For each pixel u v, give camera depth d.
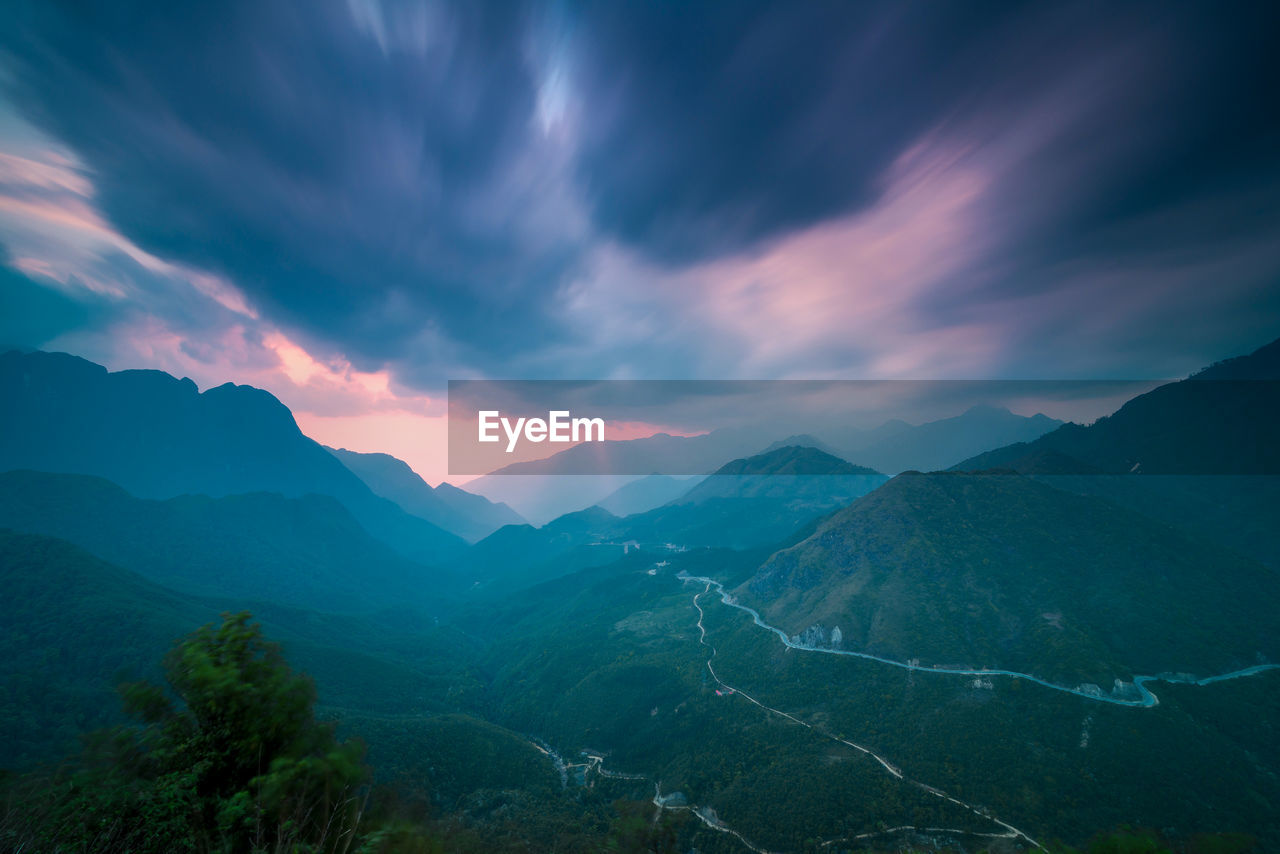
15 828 7.98
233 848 8.45
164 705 9.72
